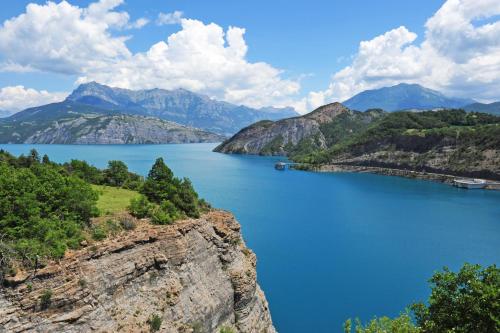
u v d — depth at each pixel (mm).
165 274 48469
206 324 50469
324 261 102750
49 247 39531
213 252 57875
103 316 40344
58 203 46062
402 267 99438
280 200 187500
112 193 63656
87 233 44969
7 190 42562
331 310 76125
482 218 156000
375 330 38938
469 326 33875
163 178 65750
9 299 35406
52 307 37250
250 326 58844
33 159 77312
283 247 114188
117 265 43844
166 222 52875
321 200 190375
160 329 44094
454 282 37062
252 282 61375
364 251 112125
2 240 38812
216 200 183125
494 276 35688
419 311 39469
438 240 124375
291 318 73438
